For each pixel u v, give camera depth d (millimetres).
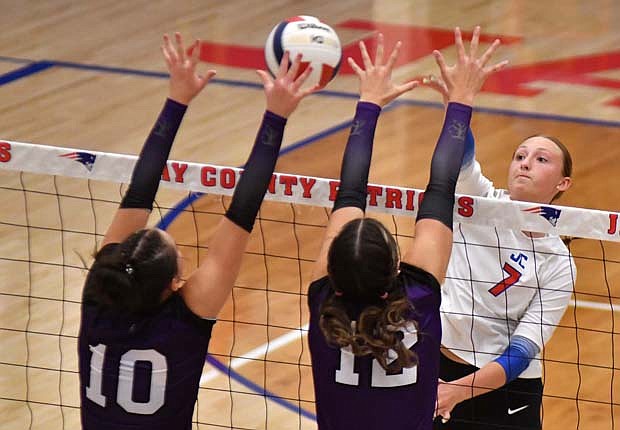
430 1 36219
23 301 17688
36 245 19750
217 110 26844
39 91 28109
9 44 31891
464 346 10914
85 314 7992
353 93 28234
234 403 15258
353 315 7520
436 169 8234
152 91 28281
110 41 32219
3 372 15820
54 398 15242
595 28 33688
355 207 8141
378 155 24094
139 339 7797
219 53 31031
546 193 10898
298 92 8094
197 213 21062
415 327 7539
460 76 8609
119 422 7906
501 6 35812
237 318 17422
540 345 10562
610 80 29188
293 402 15273
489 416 10969
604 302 18031
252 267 19062
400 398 7613
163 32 33094
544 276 10766
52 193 20531
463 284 10891
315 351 7805
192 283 7863
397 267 7523
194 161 23781
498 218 9891
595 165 23812
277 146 8094
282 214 21016
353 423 7641
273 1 36062
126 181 10562
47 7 35500
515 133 25422
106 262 7695
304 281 18609
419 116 26562
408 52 31188
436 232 7910
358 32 32875
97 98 27688
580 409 15242
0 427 14547
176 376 7855
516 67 30109
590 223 9812
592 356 16469
